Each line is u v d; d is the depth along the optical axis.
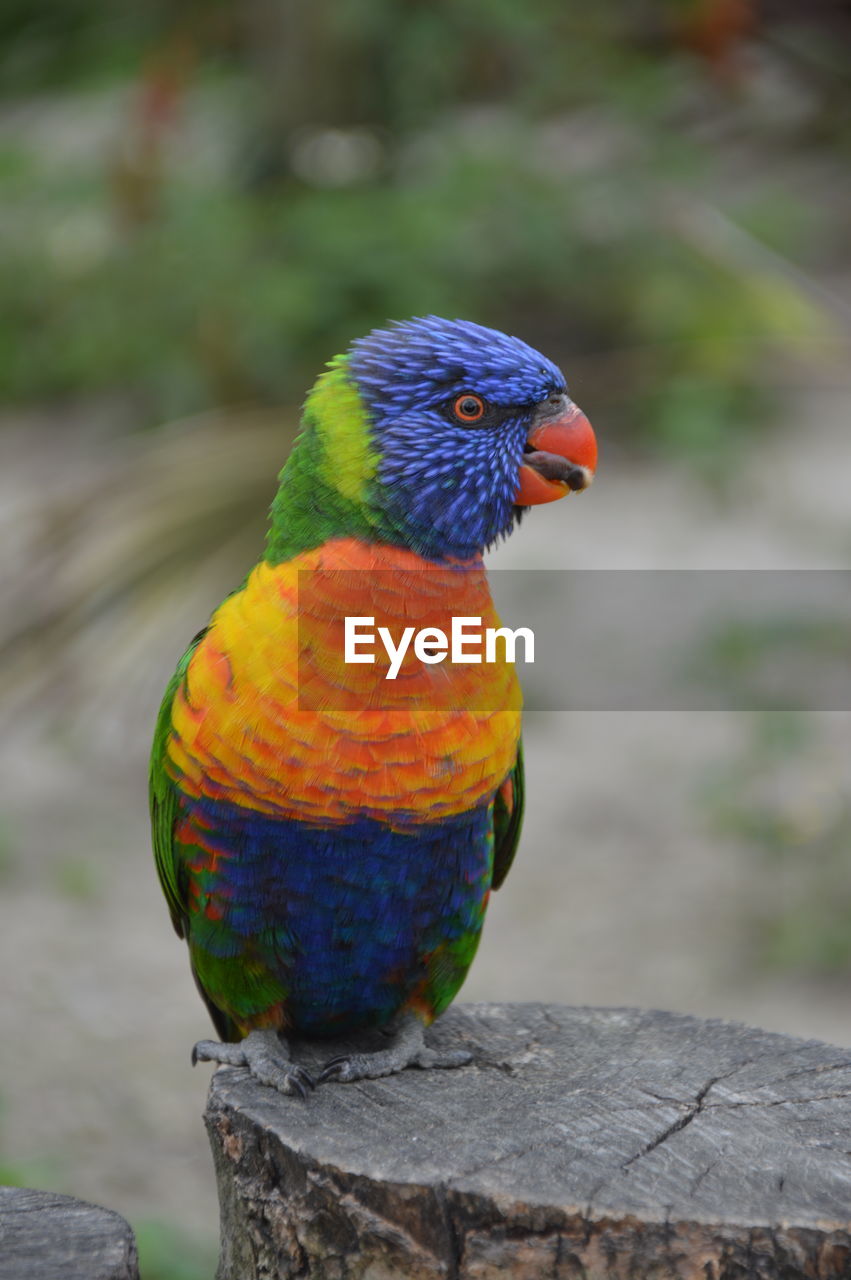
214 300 10.63
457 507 2.94
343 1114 2.62
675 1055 2.89
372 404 2.92
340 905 2.90
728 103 10.30
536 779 8.45
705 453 10.20
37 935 6.86
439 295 11.06
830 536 9.95
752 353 8.17
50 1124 5.48
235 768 2.79
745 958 6.64
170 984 6.56
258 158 11.23
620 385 10.55
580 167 11.79
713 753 8.48
